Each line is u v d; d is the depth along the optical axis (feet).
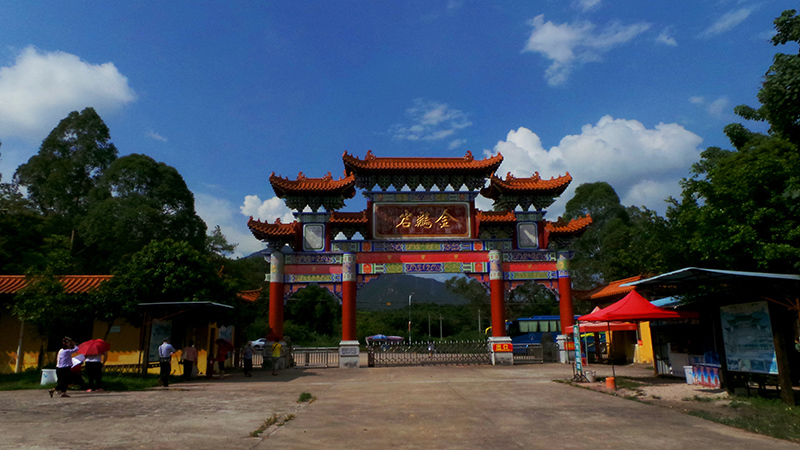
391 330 251.60
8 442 26.89
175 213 146.92
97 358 53.47
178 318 73.82
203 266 76.84
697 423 34.60
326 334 236.22
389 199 99.55
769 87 43.34
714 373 51.55
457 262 97.71
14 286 73.31
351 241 96.73
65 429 31.04
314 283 95.20
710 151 74.28
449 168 99.09
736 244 52.85
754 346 44.34
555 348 102.32
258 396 49.90
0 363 72.90
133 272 68.18
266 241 98.43
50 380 57.52
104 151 171.53
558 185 99.86
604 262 173.88
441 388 56.13
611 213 193.67
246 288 166.91
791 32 44.01
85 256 136.77
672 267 71.56
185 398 47.93
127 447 26.03
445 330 268.82
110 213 131.75
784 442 28.68
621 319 55.11
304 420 35.81
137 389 55.36
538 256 99.14
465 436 30.30
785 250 48.32
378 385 60.29
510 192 100.68
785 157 54.80
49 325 63.36
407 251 97.25
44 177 157.79
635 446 27.68
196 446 26.68
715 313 49.55
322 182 99.91
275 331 92.02
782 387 40.40
